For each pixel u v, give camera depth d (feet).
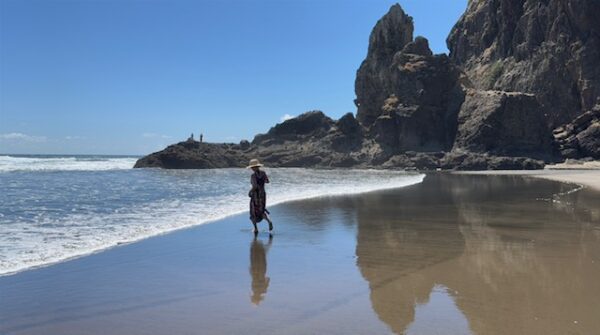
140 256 26.78
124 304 18.11
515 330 14.85
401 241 31.94
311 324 15.84
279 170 215.31
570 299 18.16
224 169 222.89
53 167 198.18
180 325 15.84
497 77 312.50
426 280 21.39
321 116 287.48
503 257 26.32
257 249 29.22
